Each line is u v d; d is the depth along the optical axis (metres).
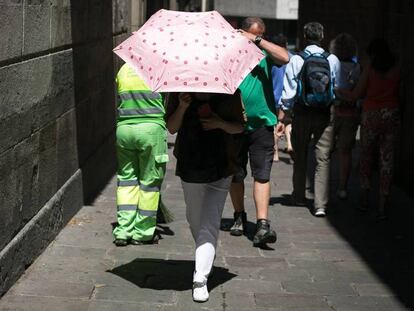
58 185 7.52
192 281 6.32
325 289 6.25
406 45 10.31
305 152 9.04
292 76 8.64
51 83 7.13
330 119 8.66
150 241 7.34
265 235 7.22
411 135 10.04
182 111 5.76
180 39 5.54
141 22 15.19
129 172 7.35
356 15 14.56
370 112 8.64
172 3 23.16
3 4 5.57
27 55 6.27
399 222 8.61
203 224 5.93
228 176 5.93
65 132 7.79
